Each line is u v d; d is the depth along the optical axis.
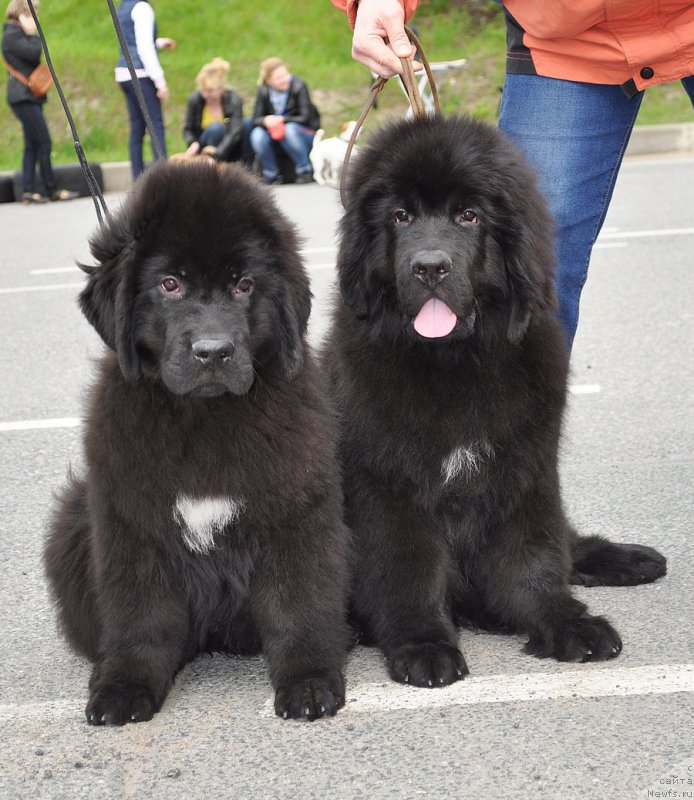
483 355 3.12
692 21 3.56
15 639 3.32
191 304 2.83
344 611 2.99
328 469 2.93
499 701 2.76
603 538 3.66
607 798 2.28
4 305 8.24
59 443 5.30
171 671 2.90
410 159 3.12
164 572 2.88
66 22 19.00
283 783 2.41
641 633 3.13
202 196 2.85
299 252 3.06
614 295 7.66
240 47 18.33
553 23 3.55
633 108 3.76
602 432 5.15
